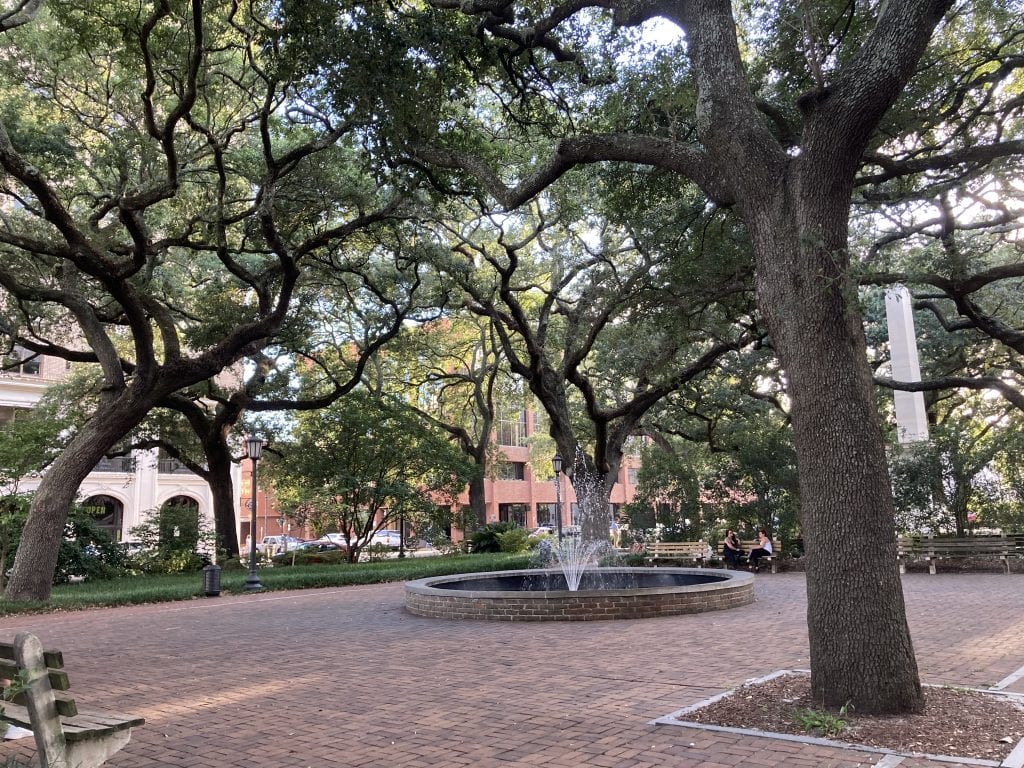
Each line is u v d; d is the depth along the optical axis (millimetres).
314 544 41906
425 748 5055
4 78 15594
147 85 13117
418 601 12945
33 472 23000
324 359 29141
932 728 4887
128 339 26562
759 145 6207
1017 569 17438
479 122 16141
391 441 26203
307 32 9516
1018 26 11062
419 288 24172
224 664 8453
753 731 5055
